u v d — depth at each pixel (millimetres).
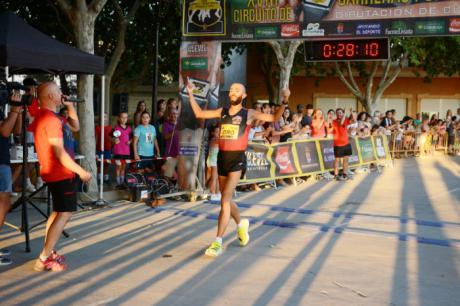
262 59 27969
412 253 6379
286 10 9758
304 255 6207
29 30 7531
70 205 5469
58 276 5281
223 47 21750
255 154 11461
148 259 5941
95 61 8133
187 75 10125
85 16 9625
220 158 6289
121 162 10695
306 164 12945
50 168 5395
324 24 9680
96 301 4602
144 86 30203
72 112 6297
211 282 5172
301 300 4707
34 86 8016
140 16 18312
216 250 6086
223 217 6195
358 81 30531
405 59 25609
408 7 9375
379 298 4793
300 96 30812
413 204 9984
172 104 10945
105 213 8562
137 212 8688
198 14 10023
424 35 9359
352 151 15055
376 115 21625
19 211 8430
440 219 8539
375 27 9508
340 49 10773
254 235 7191
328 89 30703
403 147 22312
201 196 10062
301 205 9672
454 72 26422
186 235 7121
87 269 5527
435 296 4875
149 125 10422
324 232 7445
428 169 16953
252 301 4668
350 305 4605
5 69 7414
